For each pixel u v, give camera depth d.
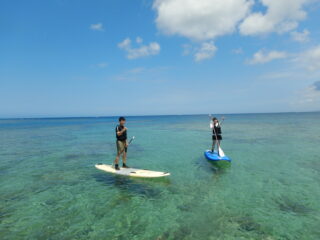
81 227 4.68
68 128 42.78
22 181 7.89
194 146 16.67
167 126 46.75
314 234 4.37
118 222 4.89
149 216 5.16
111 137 24.38
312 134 23.42
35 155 13.21
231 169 9.46
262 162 10.77
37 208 5.62
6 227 4.65
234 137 21.48
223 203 5.86
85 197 6.34
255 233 4.40
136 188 7.12
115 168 9.12
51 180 8.02
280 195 6.42
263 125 40.12
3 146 17.17
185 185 7.37
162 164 10.58
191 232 4.45
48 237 4.29
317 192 6.64
